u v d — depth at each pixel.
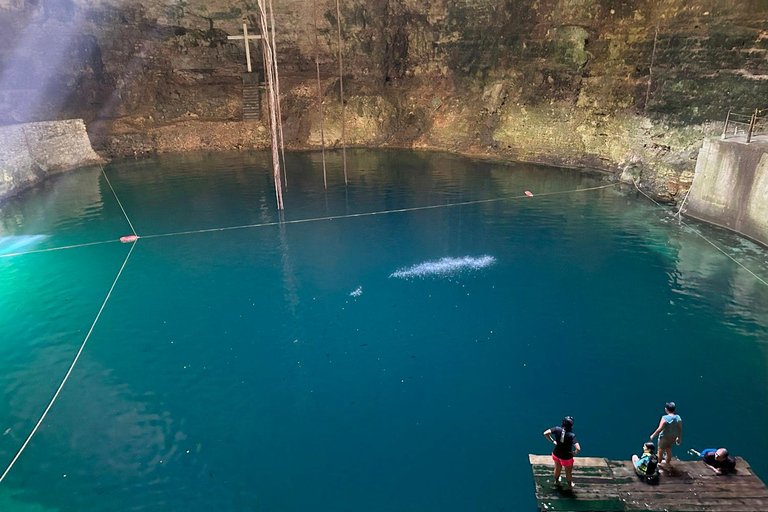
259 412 11.59
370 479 9.77
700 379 12.26
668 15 25.05
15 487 9.76
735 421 10.84
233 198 26.48
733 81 22.53
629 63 27.92
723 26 22.62
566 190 26.70
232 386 12.45
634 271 17.72
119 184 28.95
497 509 9.07
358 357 13.43
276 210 24.62
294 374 12.84
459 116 36.28
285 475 9.91
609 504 8.64
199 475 9.96
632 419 11.03
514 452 10.33
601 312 15.26
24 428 11.20
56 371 13.05
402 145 37.97
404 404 11.75
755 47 21.62
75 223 23.00
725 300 15.67
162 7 35.41
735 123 22.56
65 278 17.78
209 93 37.94
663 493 8.78
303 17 36.75
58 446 10.70
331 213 24.12
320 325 14.89
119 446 10.71
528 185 27.84
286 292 16.77
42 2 31.34
